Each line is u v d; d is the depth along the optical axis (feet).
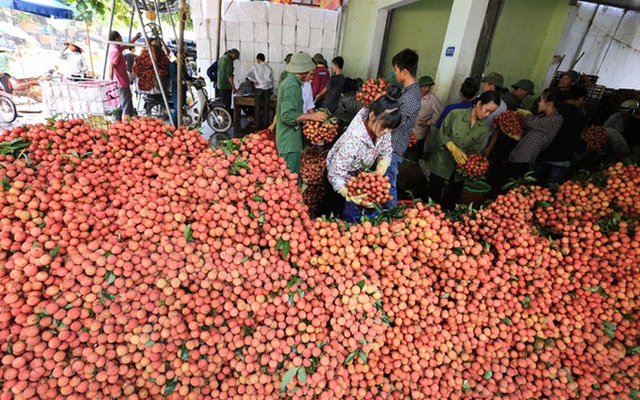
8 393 3.28
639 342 5.19
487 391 4.89
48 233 3.74
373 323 4.47
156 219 4.18
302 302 4.32
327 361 4.22
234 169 4.50
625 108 14.30
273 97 23.86
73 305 3.58
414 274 4.64
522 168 11.34
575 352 5.11
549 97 10.55
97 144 4.69
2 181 3.79
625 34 22.35
